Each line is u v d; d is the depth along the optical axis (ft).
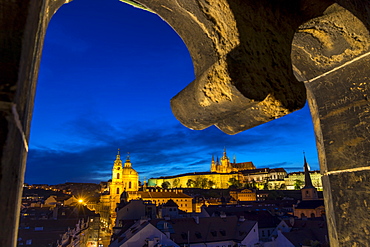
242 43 4.24
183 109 5.19
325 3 5.25
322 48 6.34
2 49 1.87
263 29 4.58
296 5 5.22
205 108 4.77
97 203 334.65
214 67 4.33
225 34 4.43
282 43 4.77
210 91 4.44
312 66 6.91
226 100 4.37
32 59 2.19
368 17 5.68
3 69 1.83
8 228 1.83
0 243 1.73
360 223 5.88
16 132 1.90
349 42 5.98
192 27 4.95
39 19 2.31
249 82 4.15
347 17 5.59
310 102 7.54
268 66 4.44
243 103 4.29
